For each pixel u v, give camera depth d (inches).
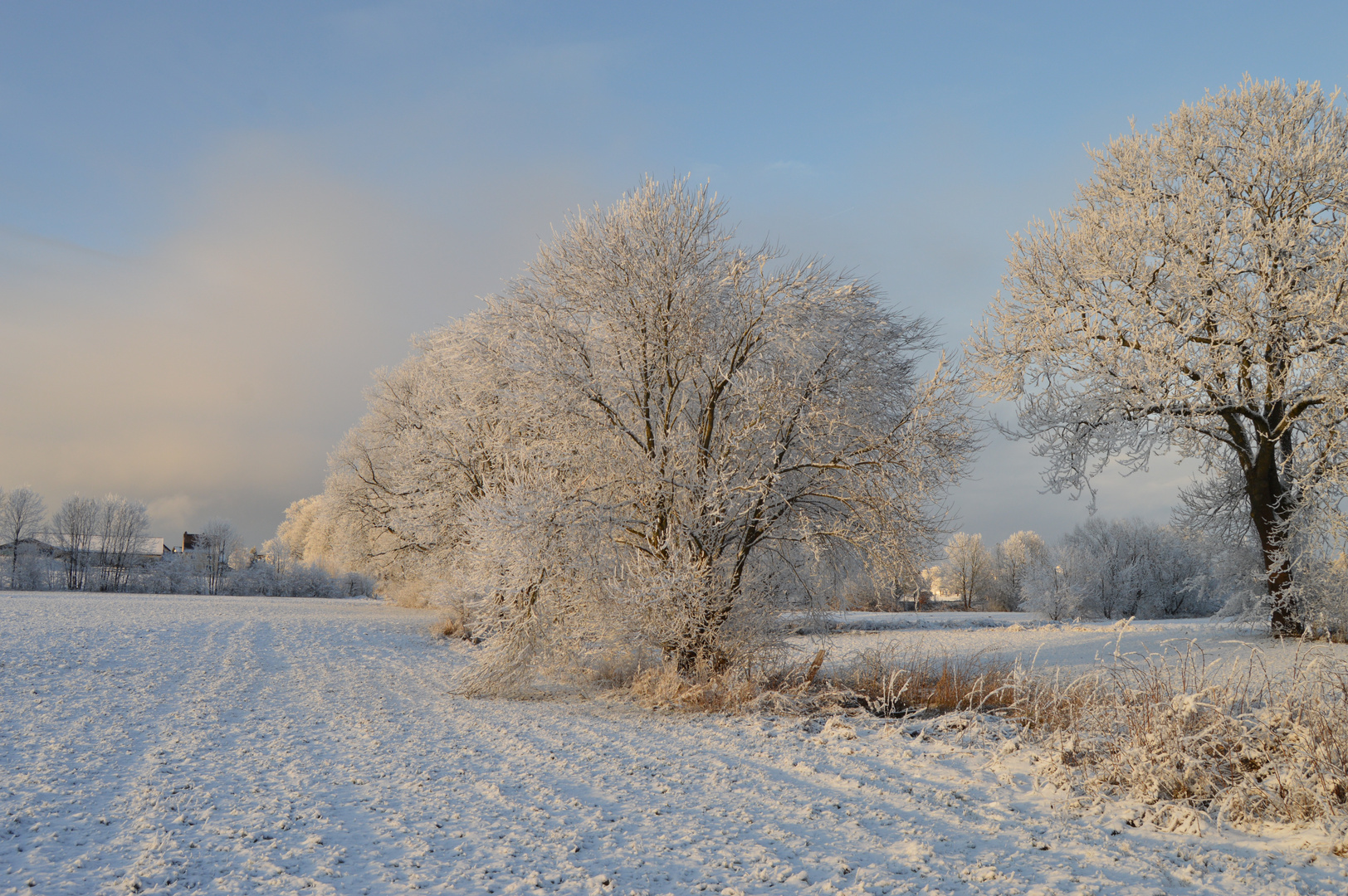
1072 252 751.1
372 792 245.8
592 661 548.4
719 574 480.7
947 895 164.2
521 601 491.8
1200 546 860.6
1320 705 227.3
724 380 495.5
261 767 278.8
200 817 213.8
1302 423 725.9
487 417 673.6
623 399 519.8
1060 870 178.4
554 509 468.8
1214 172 740.7
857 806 234.7
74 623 906.1
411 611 1469.0
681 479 477.4
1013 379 783.7
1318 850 185.0
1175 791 231.1
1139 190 750.5
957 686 456.1
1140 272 706.2
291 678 571.2
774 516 515.5
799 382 501.7
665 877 174.1
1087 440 763.4
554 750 319.3
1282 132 709.9
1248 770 233.5
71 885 162.4
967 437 484.7
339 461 1284.4
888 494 486.6
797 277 499.5
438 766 286.4
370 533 1296.8
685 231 512.7
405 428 1166.3
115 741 320.8
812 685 474.6
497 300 543.2
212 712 402.9
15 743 311.7
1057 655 659.4
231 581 2778.1
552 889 166.2
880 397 525.7
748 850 193.0
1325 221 691.4
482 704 471.5
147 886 162.1
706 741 344.8
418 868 177.3
